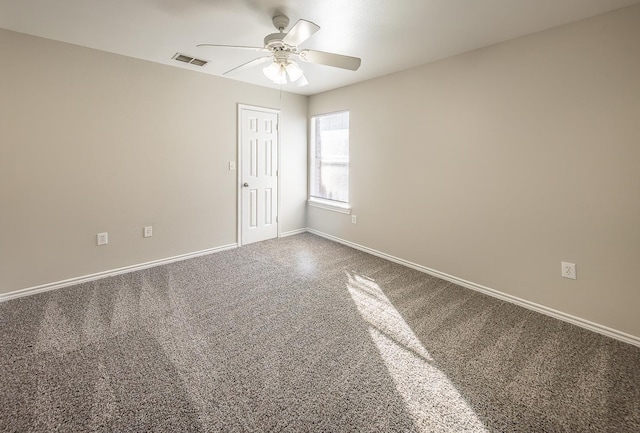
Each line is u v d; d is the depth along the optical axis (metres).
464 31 2.45
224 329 2.27
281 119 4.57
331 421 1.48
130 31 2.54
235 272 3.39
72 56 2.81
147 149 3.35
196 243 3.87
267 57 2.36
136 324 2.31
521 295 2.67
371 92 3.83
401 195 3.61
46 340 2.10
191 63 3.34
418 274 3.39
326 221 4.75
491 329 2.30
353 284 3.11
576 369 1.86
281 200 4.74
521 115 2.54
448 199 3.14
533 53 2.44
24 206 2.69
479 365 1.89
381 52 2.90
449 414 1.53
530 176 2.53
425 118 3.27
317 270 3.48
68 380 1.72
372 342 2.12
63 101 2.80
